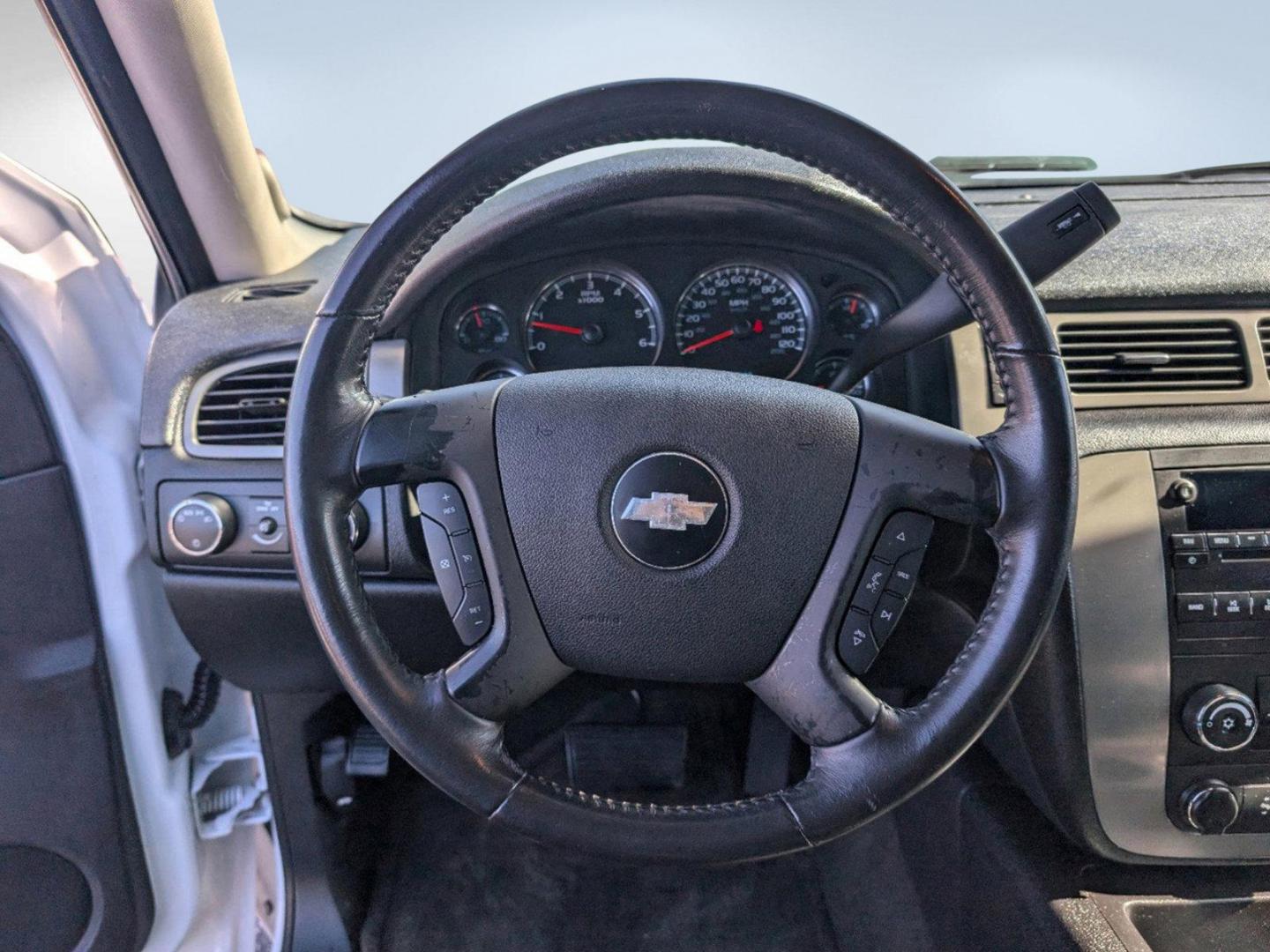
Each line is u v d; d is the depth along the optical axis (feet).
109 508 3.94
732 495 2.61
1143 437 3.50
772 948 4.80
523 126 2.34
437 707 2.59
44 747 3.98
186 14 3.59
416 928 4.87
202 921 4.66
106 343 4.05
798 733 2.71
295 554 2.51
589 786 4.66
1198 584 3.46
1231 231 3.91
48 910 4.22
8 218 3.59
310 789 4.58
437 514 2.72
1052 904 3.57
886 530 2.60
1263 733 3.53
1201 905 3.60
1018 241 2.83
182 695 4.45
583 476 2.64
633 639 2.70
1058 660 3.50
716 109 2.33
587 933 4.87
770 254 3.76
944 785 4.43
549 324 3.87
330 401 2.52
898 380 3.76
